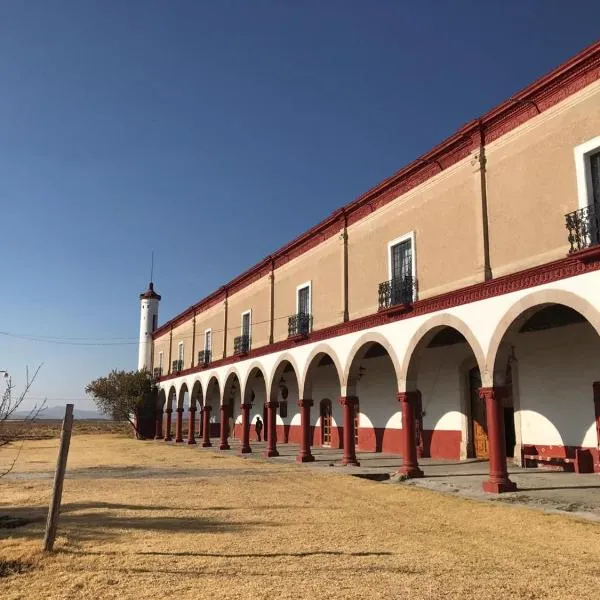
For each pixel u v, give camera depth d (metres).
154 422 43.84
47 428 61.12
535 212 12.17
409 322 15.38
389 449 22.22
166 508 10.23
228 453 25.11
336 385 26.45
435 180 15.37
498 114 13.20
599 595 5.42
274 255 24.72
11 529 8.41
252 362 25.73
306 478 14.92
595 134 11.05
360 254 18.67
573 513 9.59
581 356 14.95
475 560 6.66
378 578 5.95
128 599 5.33
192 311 37.84
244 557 6.79
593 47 11.02
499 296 12.44
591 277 10.42
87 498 11.46
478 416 18.69
